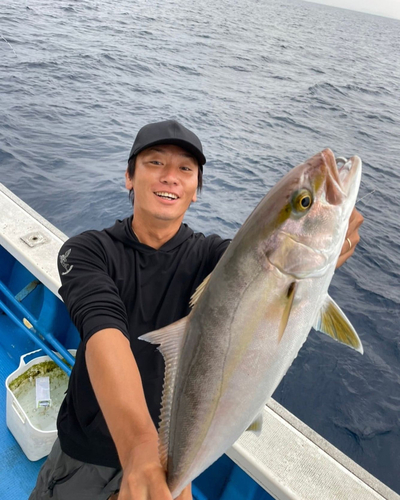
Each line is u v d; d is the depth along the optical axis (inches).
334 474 79.0
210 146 515.8
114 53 933.2
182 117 617.3
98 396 54.2
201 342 49.8
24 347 135.3
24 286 137.0
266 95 875.4
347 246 57.1
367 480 78.8
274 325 48.3
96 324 58.5
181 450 51.1
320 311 52.7
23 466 106.6
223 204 363.9
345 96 1021.8
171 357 52.2
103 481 80.2
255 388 49.6
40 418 113.9
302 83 1069.8
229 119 655.8
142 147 66.9
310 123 733.3
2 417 117.4
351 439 196.2
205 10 2372.0
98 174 375.6
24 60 741.9
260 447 81.9
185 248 73.5
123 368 54.7
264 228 48.4
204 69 989.2
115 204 329.1
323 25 3125.0
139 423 50.5
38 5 1374.3
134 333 71.5
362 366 235.1
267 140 591.2
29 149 407.5
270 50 1489.9
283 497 75.6
